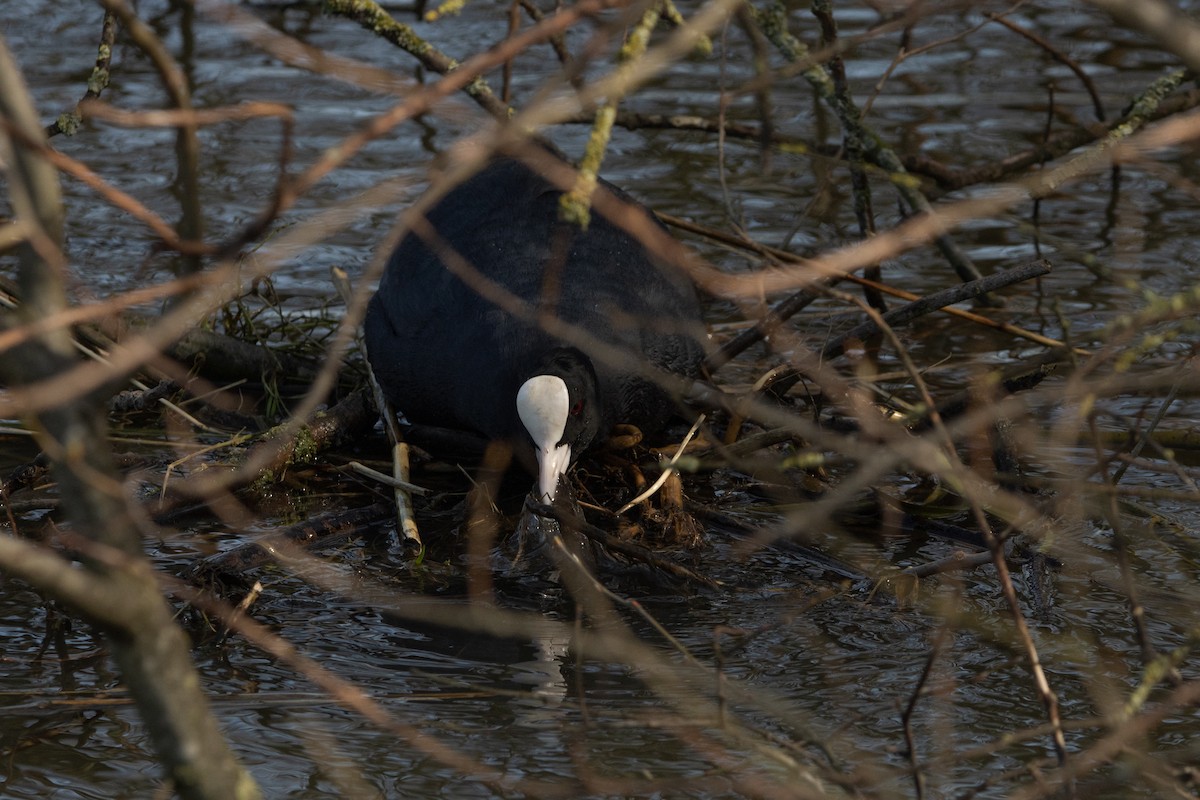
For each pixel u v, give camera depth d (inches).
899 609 348.2
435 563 381.1
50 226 136.2
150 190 652.7
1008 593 221.8
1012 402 244.5
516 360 421.7
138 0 889.5
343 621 345.4
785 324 526.6
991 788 263.6
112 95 743.7
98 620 143.5
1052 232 617.3
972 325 544.4
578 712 297.3
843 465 445.1
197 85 772.6
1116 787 261.3
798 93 779.4
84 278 551.2
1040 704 298.8
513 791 266.2
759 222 623.5
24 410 131.4
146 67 792.9
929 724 290.4
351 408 462.6
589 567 375.9
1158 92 399.9
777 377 464.8
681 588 364.2
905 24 265.3
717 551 387.2
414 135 726.5
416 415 462.6
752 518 408.8
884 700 302.2
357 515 407.8
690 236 604.4
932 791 261.9
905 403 451.5
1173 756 265.6
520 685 311.3
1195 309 256.1
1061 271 582.6
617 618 347.3
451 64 442.3
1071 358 247.6
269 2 892.6
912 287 573.9
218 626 341.4
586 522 382.3
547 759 277.7
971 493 230.5
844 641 331.3
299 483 438.9
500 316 429.7
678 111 746.2
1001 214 272.1
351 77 205.9
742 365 512.7
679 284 461.1
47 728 290.5
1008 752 277.9
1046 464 430.9
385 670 319.0
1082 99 751.1
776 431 423.2
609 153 706.2
